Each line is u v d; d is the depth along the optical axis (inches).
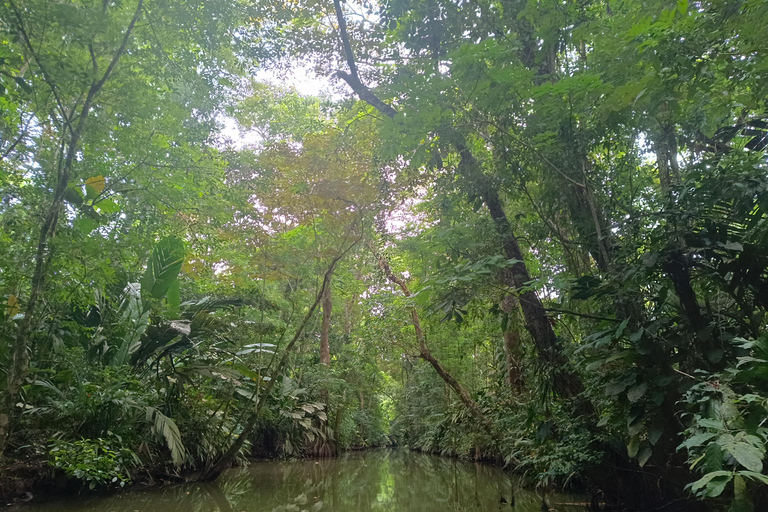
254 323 357.1
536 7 220.2
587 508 223.6
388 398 1213.1
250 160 347.6
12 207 209.6
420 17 273.4
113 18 209.5
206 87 297.9
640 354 176.7
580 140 218.4
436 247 276.8
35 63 201.3
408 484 331.9
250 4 315.6
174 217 317.7
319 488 311.6
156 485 285.6
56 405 243.1
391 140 239.5
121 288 323.0
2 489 216.4
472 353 566.3
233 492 285.4
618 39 182.1
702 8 180.9
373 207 337.1
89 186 252.5
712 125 232.1
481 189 260.2
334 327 850.8
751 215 179.0
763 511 132.7
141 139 244.1
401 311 484.7
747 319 182.2
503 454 388.5
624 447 201.3
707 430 134.0
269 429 523.5
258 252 353.4
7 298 231.1
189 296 414.3
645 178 251.3
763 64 161.5
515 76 203.5
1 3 183.5
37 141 228.5
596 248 231.6
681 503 189.3
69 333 275.7
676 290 185.8
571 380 247.3
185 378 323.6
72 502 229.1
